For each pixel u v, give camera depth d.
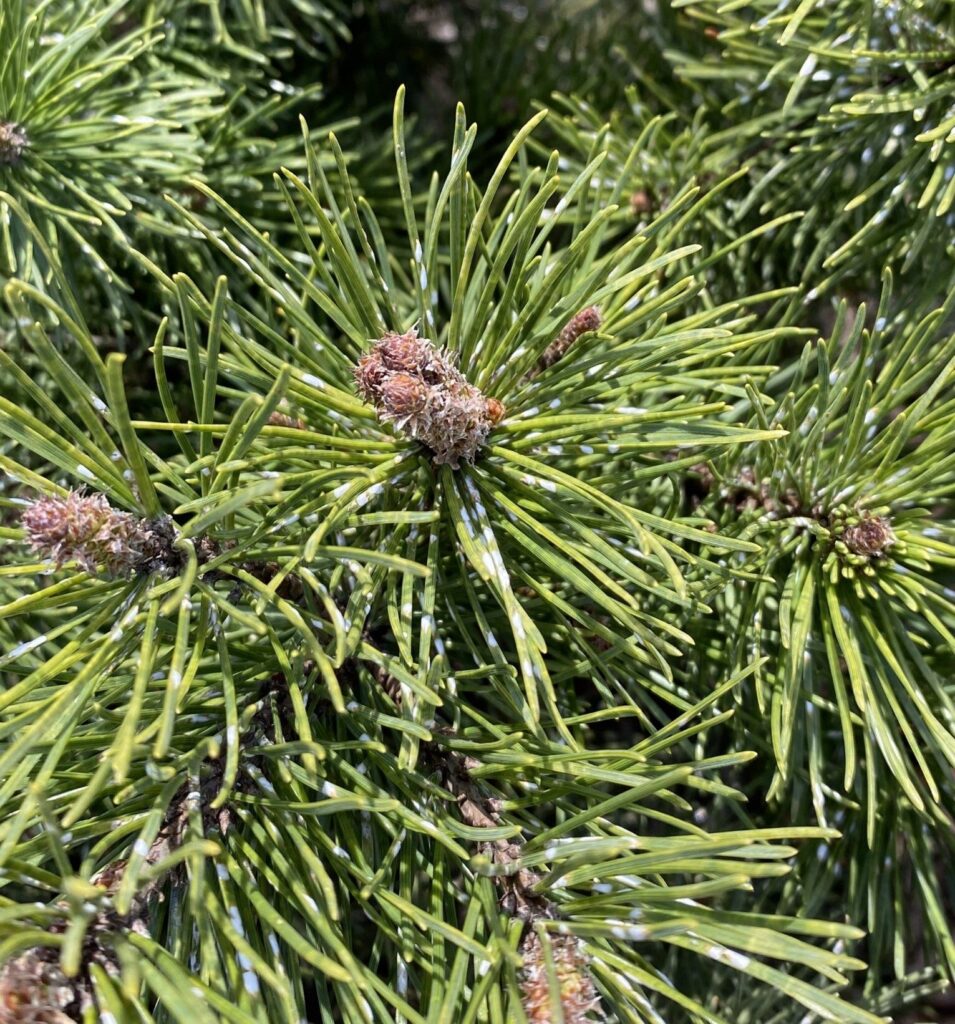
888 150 0.18
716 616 0.17
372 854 0.12
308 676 0.13
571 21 0.27
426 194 0.24
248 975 0.10
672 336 0.13
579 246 0.12
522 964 0.10
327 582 0.14
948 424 0.14
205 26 0.22
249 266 0.13
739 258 0.21
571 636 0.14
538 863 0.11
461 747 0.12
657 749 0.12
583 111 0.22
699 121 0.22
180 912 0.11
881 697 0.15
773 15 0.17
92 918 0.09
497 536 0.13
